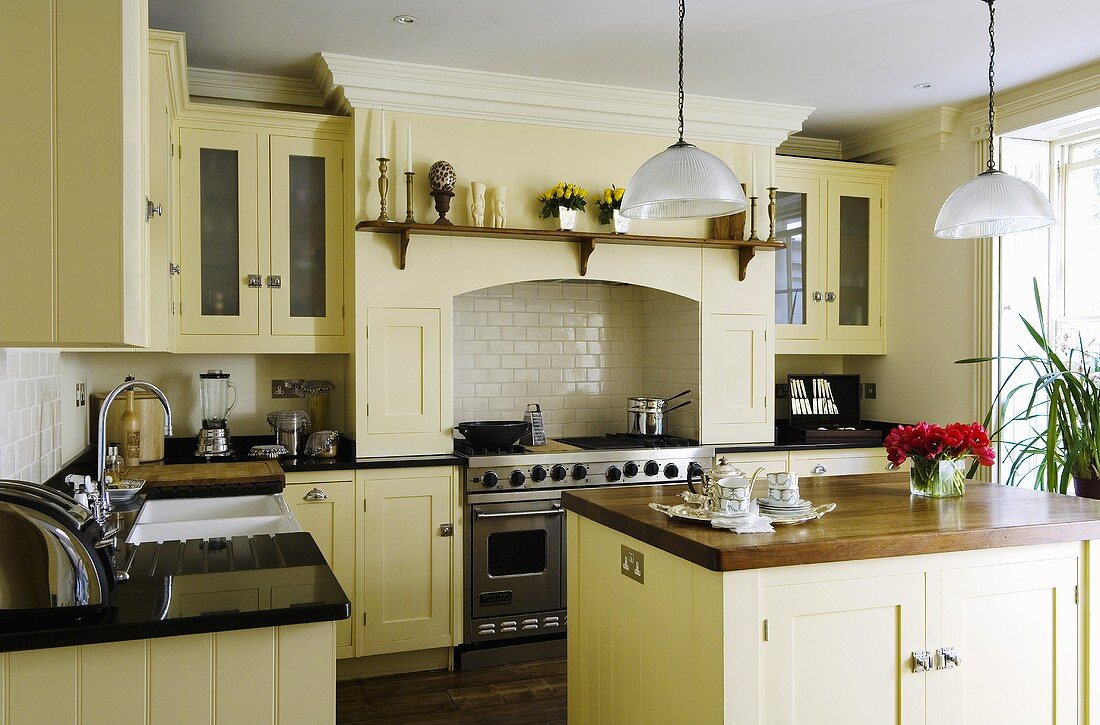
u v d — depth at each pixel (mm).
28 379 2785
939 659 2512
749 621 2273
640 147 4648
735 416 4844
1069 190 4742
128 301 1672
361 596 4043
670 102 4625
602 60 4117
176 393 4480
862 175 5383
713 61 4141
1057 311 4781
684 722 2424
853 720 2418
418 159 4258
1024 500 3068
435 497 4168
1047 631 2693
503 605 4258
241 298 4141
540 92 4387
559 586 4344
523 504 4277
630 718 2732
